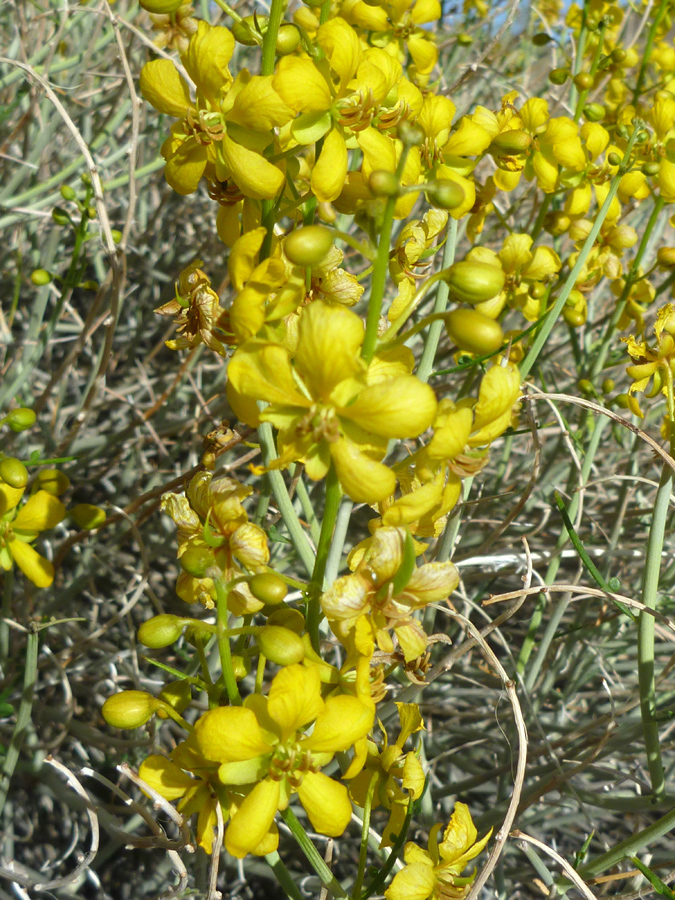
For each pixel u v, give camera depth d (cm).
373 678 12
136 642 24
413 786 12
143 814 12
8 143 25
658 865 16
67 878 12
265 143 12
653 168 18
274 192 12
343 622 10
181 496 12
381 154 12
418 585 10
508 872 20
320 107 11
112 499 27
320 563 11
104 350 18
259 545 11
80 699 24
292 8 28
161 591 26
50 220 28
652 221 21
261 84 11
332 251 12
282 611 12
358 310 28
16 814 22
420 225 14
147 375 30
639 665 15
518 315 27
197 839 12
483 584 25
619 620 24
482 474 28
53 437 24
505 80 31
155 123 30
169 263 32
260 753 10
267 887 21
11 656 20
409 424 9
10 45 28
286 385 10
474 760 24
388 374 11
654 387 16
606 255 21
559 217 20
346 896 11
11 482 15
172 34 17
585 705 25
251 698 10
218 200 13
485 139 15
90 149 26
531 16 35
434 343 16
